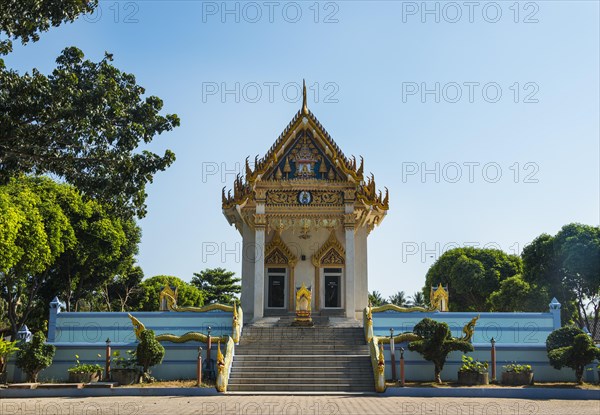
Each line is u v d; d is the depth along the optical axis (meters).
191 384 24.72
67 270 43.88
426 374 26.61
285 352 27.56
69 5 18.86
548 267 48.94
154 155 22.02
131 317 27.83
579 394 22.30
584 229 46.38
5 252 30.92
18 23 18.41
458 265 68.31
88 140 21.20
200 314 30.98
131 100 21.81
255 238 34.38
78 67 21.52
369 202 34.84
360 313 35.72
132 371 25.14
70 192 41.25
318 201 34.62
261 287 33.75
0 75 19.47
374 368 24.84
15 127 19.78
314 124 35.81
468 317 31.02
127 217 23.06
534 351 26.77
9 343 25.56
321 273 37.16
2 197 31.84
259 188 34.72
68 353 27.11
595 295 48.44
